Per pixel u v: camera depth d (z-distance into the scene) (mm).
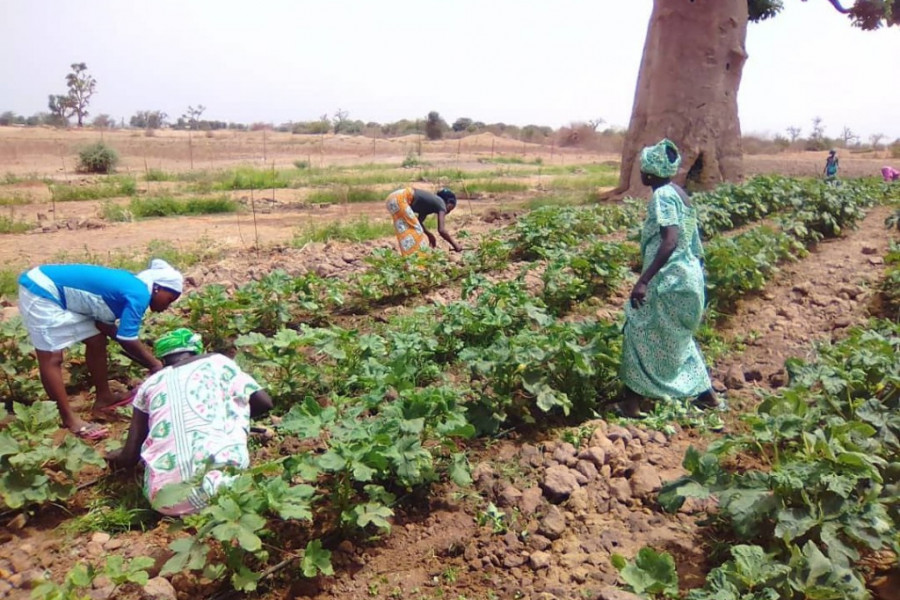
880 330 6402
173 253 10977
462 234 9906
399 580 3693
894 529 3545
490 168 34938
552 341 5211
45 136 53062
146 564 3250
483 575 3721
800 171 31281
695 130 16094
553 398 4961
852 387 4734
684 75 16047
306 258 10352
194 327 6641
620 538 3951
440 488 4398
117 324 5273
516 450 4855
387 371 5043
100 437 5000
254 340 5320
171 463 3936
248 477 3500
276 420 5258
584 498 4273
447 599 3562
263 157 42156
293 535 3941
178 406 4039
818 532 3500
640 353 5273
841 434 3809
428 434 4402
